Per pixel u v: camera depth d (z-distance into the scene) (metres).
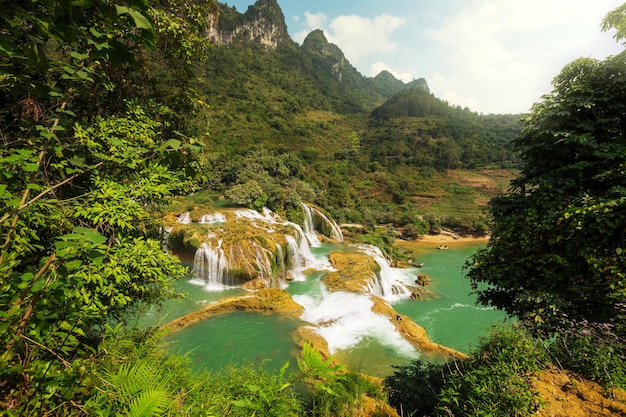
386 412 4.17
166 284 3.80
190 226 20.22
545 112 5.06
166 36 5.20
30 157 2.06
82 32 1.68
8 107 2.71
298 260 21.20
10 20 1.50
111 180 3.27
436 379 4.81
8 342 1.65
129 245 3.01
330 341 11.59
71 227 3.15
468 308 17.73
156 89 6.16
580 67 4.96
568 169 4.54
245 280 16.72
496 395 3.02
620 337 3.76
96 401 1.78
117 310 4.59
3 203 2.00
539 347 3.96
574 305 4.23
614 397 3.12
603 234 3.98
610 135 4.64
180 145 2.21
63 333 1.91
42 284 1.72
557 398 3.15
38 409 1.66
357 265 20.64
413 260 29.83
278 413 2.02
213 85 91.25
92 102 4.37
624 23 4.38
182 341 10.30
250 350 9.87
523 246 4.73
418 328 13.16
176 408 1.98
